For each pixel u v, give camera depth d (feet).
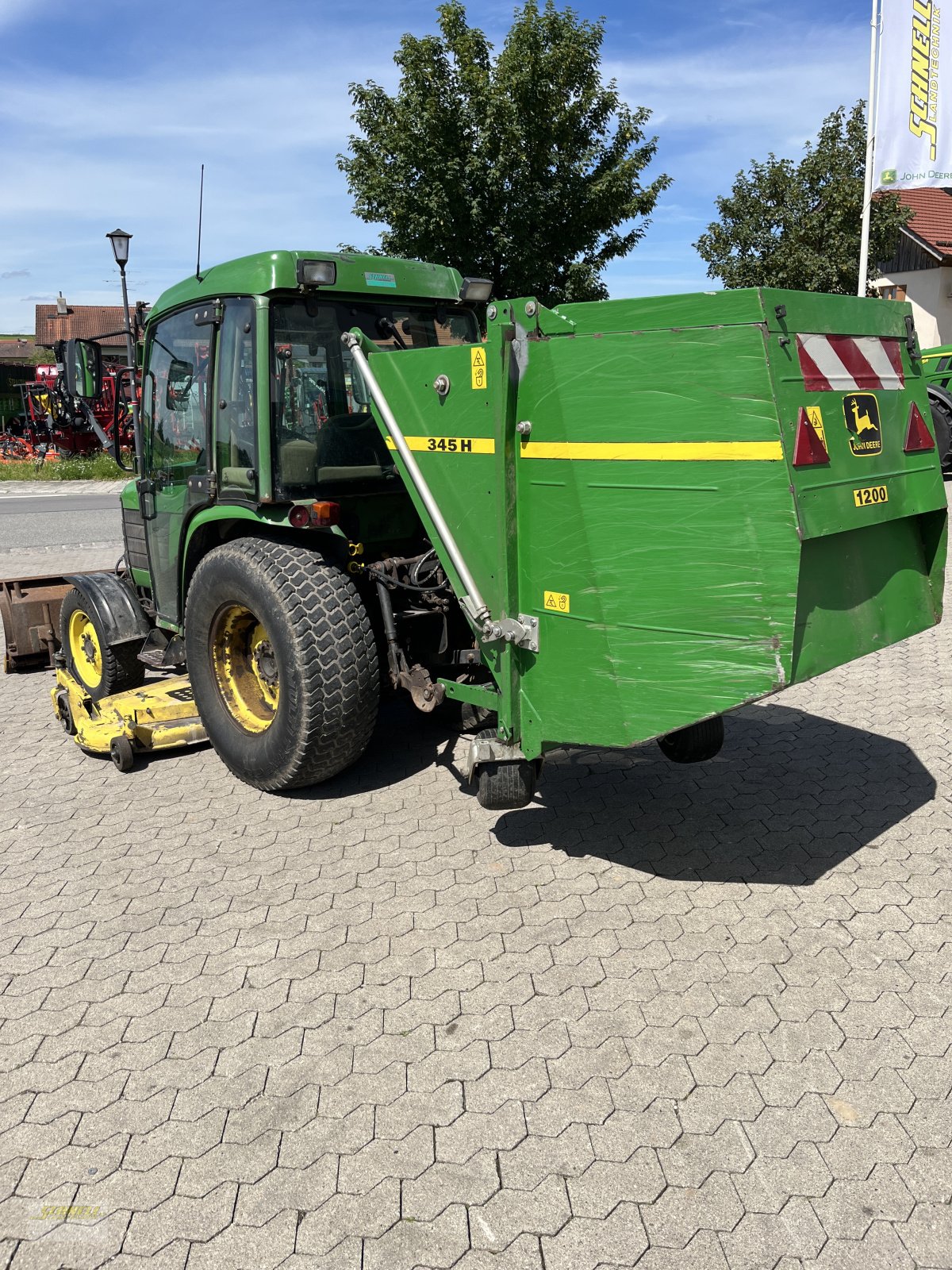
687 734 13.61
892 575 11.30
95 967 10.32
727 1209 7.14
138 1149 7.84
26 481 83.05
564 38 47.11
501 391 10.46
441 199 47.78
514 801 11.68
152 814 14.12
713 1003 9.49
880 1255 6.75
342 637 13.11
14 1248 6.97
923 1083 8.37
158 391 16.60
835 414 9.75
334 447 14.28
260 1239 6.98
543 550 10.60
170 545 17.03
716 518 9.30
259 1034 9.17
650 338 9.41
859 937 10.55
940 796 14.06
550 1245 6.87
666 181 50.70
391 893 11.69
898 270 77.20
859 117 52.95
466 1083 8.48
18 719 19.16
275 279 13.19
